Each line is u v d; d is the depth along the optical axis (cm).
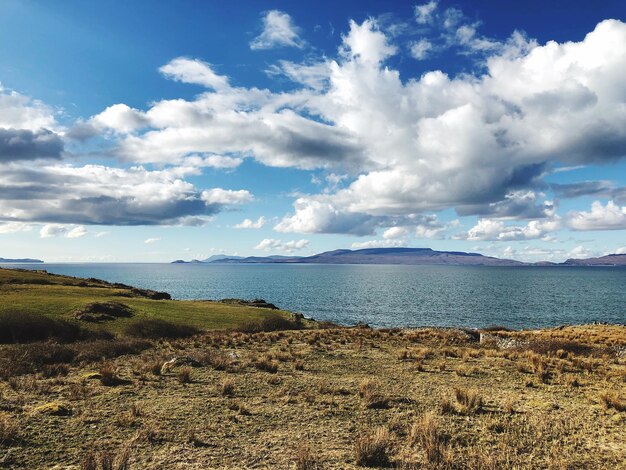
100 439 931
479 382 1666
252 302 7862
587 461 871
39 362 1867
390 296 12912
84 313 4022
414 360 2198
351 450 916
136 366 1819
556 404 1325
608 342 3259
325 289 16162
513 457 883
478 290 15450
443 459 843
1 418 1003
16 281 6956
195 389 1437
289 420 1123
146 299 6069
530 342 3011
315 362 2081
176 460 834
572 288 16612
